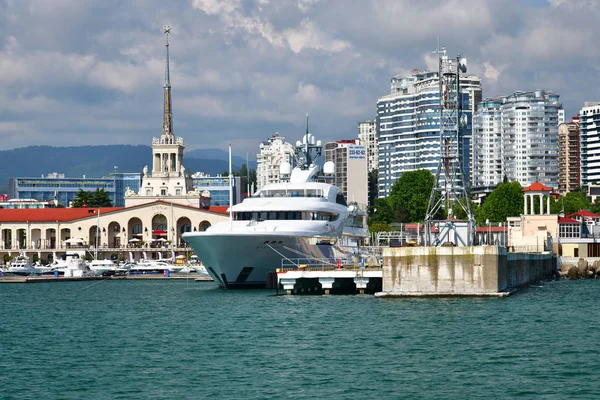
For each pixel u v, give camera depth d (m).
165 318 87.38
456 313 80.62
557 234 160.12
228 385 55.16
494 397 51.50
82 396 53.28
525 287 119.38
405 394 52.38
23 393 54.22
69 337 76.00
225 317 84.88
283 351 65.44
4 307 107.44
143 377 57.88
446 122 101.38
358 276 98.56
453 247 90.12
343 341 68.56
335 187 124.44
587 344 66.25
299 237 110.00
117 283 164.50
